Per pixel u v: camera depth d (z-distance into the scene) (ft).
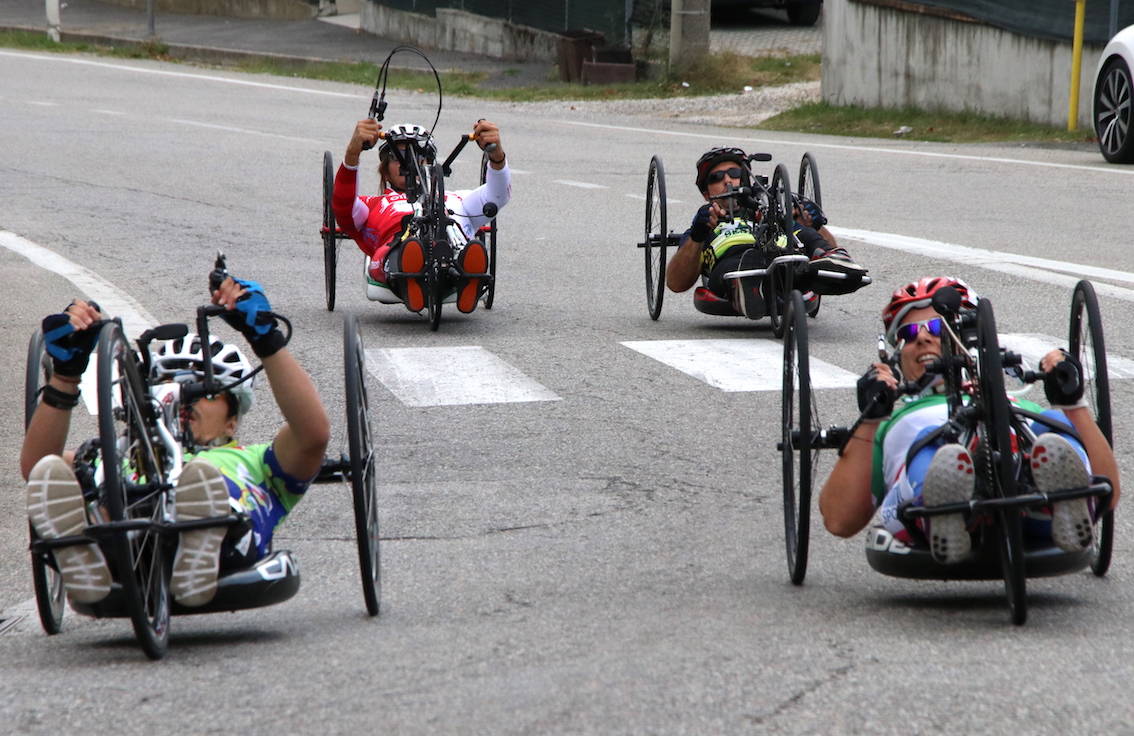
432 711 15.92
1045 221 58.59
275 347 19.31
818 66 123.85
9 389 36.32
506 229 59.41
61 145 82.74
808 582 22.17
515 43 136.15
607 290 48.55
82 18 172.04
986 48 93.91
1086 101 87.81
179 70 131.23
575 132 92.27
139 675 17.74
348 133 90.68
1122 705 15.55
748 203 40.57
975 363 19.86
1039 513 19.22
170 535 18.37
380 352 39.73
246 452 19.76
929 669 16.99
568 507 26.99
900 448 20.02
